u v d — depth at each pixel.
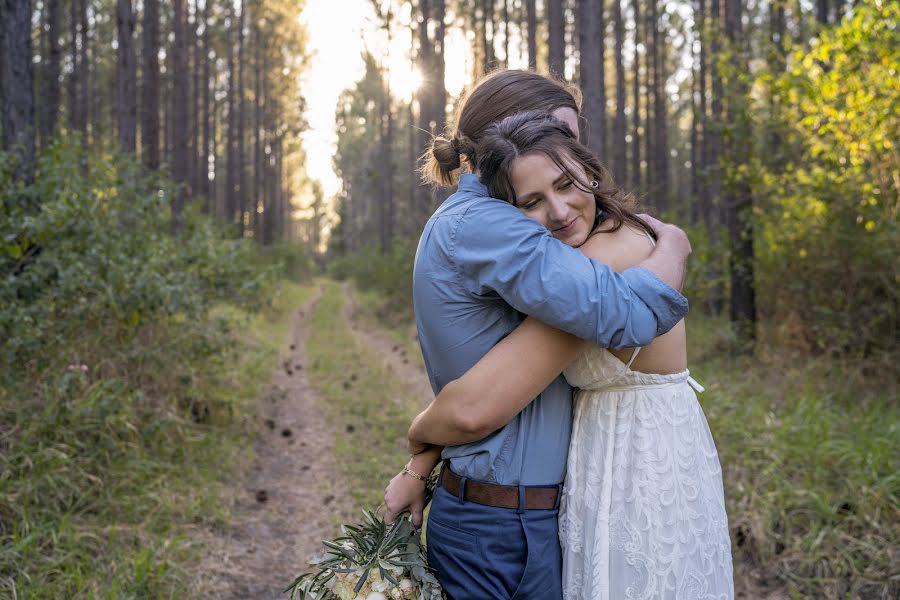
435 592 1.52
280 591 3.51
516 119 1.49
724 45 7.80
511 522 1.49
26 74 5.27
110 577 3.22
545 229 1.44
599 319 1.35
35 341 4.19
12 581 2.93
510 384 1.42
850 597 3.19
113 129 24.08
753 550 3.61
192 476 4.64
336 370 9.37
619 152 17.03
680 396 1.57
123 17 9.66
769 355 7.15
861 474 3.84
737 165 7.55
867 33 5.77
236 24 30.89
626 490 1.50
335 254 54.50
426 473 1.67
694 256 8.41
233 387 7.09
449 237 1.49
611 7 24.03
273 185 37.31
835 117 6.21
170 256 5.67
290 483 5.04
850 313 6.46
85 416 4.20
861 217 6.28
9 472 3.52
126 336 5.14
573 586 1.51
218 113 35.16
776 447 4.42
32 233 4.45
